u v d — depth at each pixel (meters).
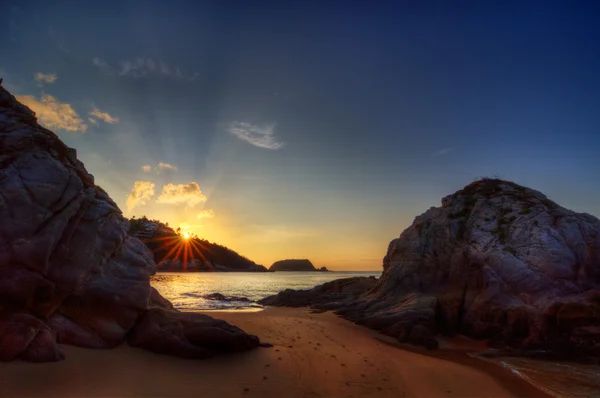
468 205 23.55
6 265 9.48
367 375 11.33
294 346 13.46
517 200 22.30
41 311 9.72
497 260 18.72
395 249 23.80
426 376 11.73
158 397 8.50
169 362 10.41
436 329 17.72
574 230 18.66
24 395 7.64
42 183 10.88
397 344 15.74
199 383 9.53
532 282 17.34
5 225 9.81
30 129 12.09
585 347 14.48
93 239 11.58
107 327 10.70
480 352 15.21
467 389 10.93
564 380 11.89
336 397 9.67
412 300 19.16
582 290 16.91
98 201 12.64
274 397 9.28
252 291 51.38
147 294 11.96
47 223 10.45
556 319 15.57
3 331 8.77
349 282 33.38
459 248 21.02
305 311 23.56
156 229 174.25
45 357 8.91
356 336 16.27
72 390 8.14
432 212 24.72
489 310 17.20
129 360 10.05
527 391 10.96
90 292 10.77
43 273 9.94
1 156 10.88
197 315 12.30
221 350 11.51
